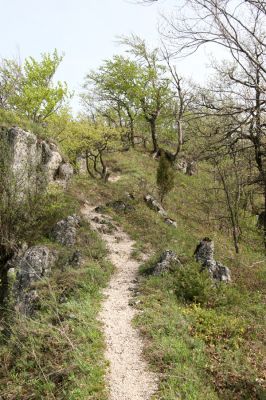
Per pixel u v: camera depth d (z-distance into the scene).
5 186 17.30
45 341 10.54
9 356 10.64
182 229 22.89
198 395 8.36
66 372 9.21
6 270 16.83
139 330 11.02
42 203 18.36
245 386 9.07
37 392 8.97
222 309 12.72
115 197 28.17
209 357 9.96
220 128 9.78
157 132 45.41
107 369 9.34
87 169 31.75
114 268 16.36
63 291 13.41
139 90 39.06
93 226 21.16
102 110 42.47
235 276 15.82
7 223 17.33
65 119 27.38
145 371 9.28
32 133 22.03
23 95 25.78
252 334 11.36
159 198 29.44
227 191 20.58
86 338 10.41
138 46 38.22
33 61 26.16
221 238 23.20
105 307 12.55
